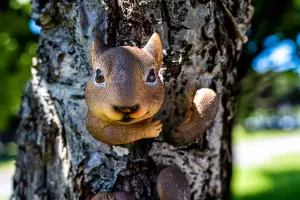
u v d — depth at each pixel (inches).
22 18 69.1
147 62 39.3
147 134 40.5
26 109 48.5
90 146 44.5
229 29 46.4
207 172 46.9
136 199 43.2
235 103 48.8
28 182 48.6
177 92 44.5
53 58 46.1
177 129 42.9
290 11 75.8
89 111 40.5
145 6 43.7
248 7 47.5
